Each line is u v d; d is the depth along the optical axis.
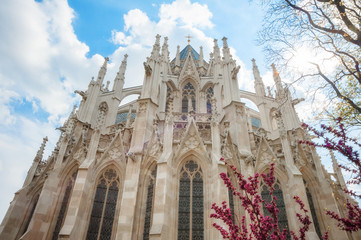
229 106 27.11
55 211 21.89
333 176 28.83
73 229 18.78
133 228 19.19
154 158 22.05
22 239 19.23
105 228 20.84
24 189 24.73
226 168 20.30
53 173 22.88
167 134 22.06
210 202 19.28
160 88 33.94
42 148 28.81
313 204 22.53
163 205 18.00
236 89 28.09
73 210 19.67
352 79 15.02
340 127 10.64
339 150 10.17
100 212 21.34
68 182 23.52
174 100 34.47
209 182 20.09
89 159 22.67
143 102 26.12
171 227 18.25
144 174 21.72
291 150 24.58
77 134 29.56
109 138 29.73
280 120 25.05
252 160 22.84
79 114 32.59
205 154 21.31
